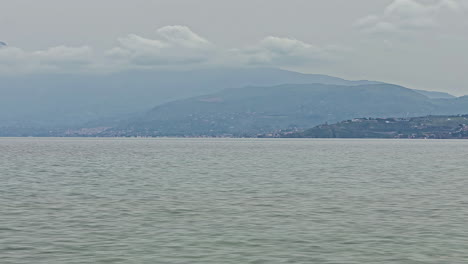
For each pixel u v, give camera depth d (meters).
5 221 42.06
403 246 34.06
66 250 32.66
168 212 46.94
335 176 85.75
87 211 47.31
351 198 56.84
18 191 62.59
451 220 43.16
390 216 45.12
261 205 51.41
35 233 37.47
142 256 31.36
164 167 107.56
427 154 180.38
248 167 108.31
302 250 33.00
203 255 31.69
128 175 86.62
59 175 86.06
